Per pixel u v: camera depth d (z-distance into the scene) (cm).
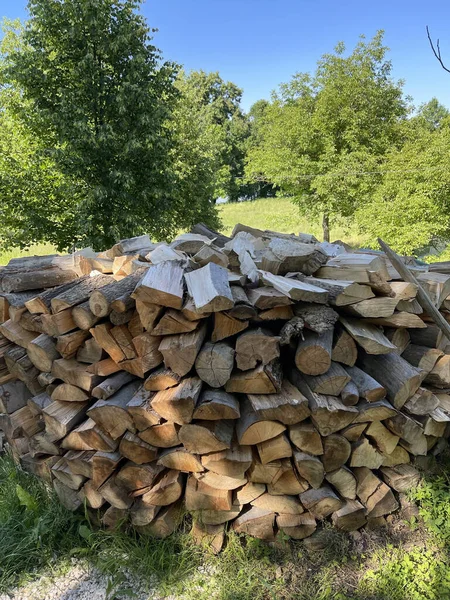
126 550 214
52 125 944
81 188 974
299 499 211
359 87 1339
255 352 188
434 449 246
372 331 207
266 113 1658
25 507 240
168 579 201
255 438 195
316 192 1376
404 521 222
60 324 216
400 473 226
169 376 196
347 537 216
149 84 1000
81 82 955
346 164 1270
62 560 215
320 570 201
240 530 212
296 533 211
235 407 189
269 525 210
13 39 1227
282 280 201
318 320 188
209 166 1357
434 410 219
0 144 1038
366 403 203
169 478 210
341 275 207
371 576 196
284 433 201
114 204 996
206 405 185
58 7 929
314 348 190
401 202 970
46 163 1001
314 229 1758
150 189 1018
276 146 1498
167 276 201
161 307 194
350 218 1334
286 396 195
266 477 203
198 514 211
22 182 961
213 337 195
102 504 226
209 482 204
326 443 201
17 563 212
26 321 246
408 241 969
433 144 1001
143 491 214
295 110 1456
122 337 207
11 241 968
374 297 202
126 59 995
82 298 221
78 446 228
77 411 231
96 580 204
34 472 260
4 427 272
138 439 206
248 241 290
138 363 204
